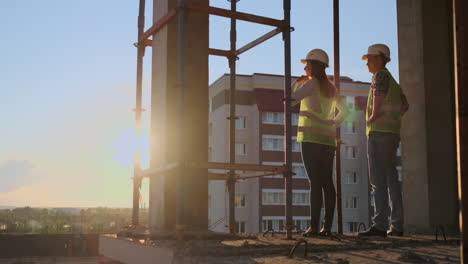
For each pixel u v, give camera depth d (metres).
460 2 2.17
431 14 7.58
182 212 4.49
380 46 6.18
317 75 6.12
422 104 7.50
